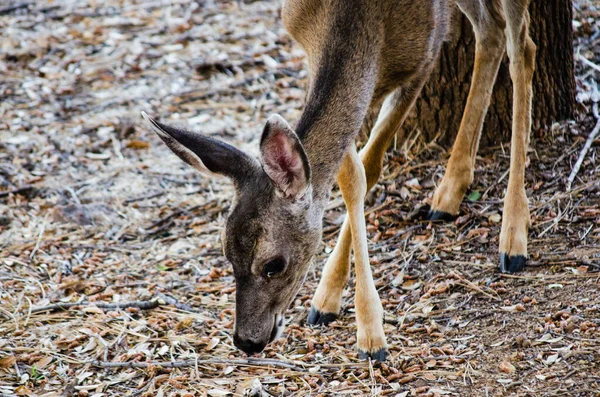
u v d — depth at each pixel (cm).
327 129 857
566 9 1213
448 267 1025
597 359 816
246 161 816
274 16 1909
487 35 1083
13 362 921
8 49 1825
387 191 1181
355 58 883
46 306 1029
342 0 903
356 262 898
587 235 1027
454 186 1108
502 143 1218
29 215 1273
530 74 1077
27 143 1478
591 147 1182
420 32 930
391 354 887
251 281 825
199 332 970
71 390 870
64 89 1659
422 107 1230
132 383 881
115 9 2005
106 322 994
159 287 1070
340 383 848
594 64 1370
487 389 800
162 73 1700
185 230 1221
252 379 864
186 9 1969
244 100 1579
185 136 801
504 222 1008
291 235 820
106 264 1141
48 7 2036
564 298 923
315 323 966
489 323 911
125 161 1423
